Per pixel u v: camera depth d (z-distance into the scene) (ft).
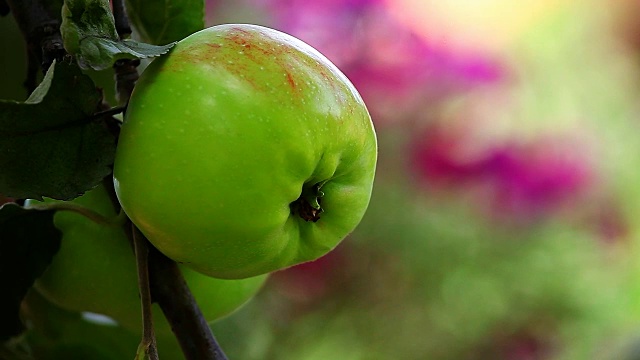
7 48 2.11
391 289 3.76
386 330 3.80
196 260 1.71
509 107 3.88
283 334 3.62
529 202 3.81
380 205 3.72
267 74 1.69
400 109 3.66
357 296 3.72
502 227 3.83
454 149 3.73
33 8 1.80
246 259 1.72
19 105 1.64
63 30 1.67
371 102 3.61
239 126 1.66
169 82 1.68
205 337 1.78
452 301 3.84
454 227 3.79
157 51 1.68
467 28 3.71
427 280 3.79
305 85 1.70
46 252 1.82
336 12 3.44
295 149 1.68
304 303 3.65
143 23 1.89
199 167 1.66
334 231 1.81
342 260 3.66
